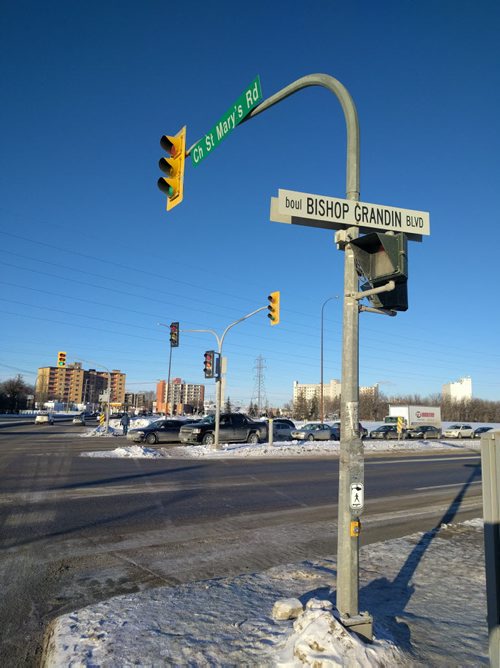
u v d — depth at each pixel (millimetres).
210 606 4629
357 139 4488
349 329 4105
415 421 53906
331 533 8125
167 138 7121
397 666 3488
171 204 7133
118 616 4367
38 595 5133
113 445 26719
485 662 3688
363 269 4133
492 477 3406
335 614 3727
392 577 5863
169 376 50156
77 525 8141
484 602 5027
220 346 24766
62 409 149875
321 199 4234
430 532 8273
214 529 8227
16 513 8852
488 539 3369
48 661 3650
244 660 3510
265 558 6656
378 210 4434
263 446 25797
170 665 3459
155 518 8883
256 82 5492
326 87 4742
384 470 18797
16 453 20469
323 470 17219
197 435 27234
